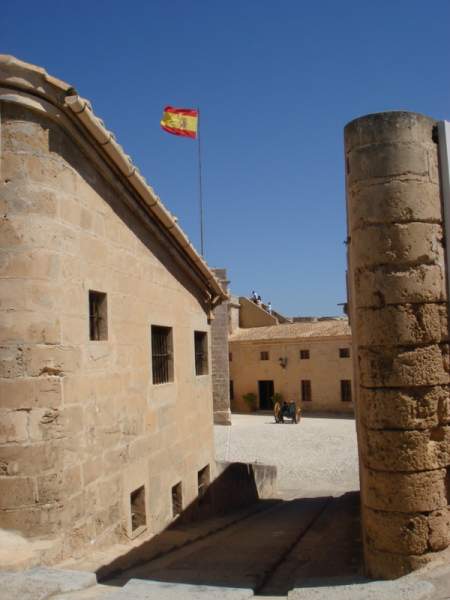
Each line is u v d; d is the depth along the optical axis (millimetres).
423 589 5355
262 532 11211
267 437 32781
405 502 6145
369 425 6398
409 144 6355
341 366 43594
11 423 7211
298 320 58500
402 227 6316
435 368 6293
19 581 5832
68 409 7691
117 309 9398
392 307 6297
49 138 7664
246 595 5809
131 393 9781
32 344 7316
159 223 10852
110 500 8805
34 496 7215
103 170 8836
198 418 13562
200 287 14016
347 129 6750
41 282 7414
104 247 9000
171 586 6094
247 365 47031
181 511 12047
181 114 26953
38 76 7398
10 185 7379
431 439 6277
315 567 7441
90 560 7586
